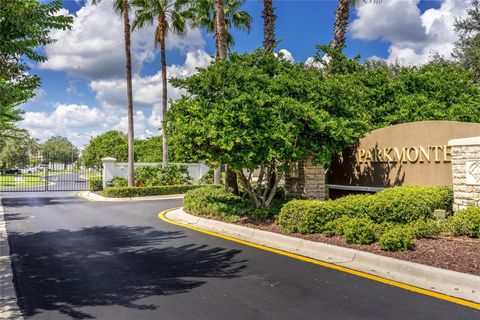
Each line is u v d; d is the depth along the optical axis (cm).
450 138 986
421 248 646
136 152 4341
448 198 893
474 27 2261
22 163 7388
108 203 1792
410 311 450
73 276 612
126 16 2116
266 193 1155
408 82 1419
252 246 799
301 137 1021
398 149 1119
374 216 800
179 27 2544
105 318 448
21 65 653
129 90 2116
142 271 635
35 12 595
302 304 478
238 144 941
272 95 979
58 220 1240
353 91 1057
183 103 1018
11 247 833
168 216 1294
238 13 2292
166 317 447
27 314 462
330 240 759
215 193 1334
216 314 453
